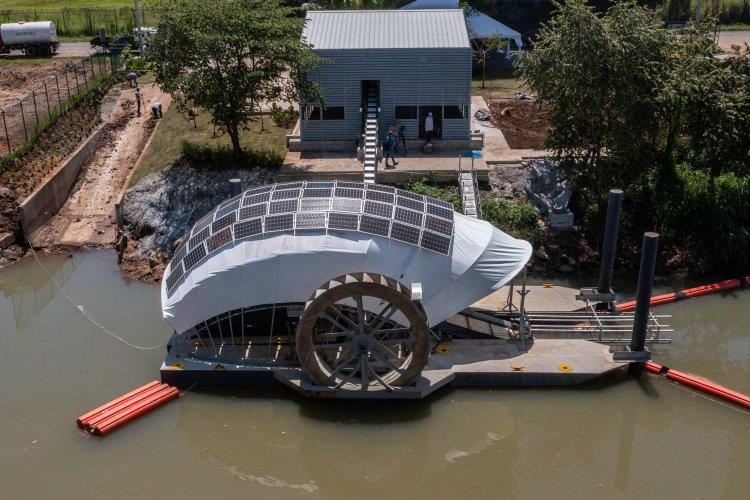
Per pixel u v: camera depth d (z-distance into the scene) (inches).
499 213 1428.4
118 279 1412.4
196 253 1108.5
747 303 1320.1
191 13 1482.5
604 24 1378.0
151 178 1592.0
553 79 1407.5
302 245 1069.1
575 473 949.8
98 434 984.9
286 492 925.2
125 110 1977.1
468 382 1067.3
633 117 1398.9
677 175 1488.7
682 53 1441.9
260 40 1471.5
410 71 1576.0
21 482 913.5
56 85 2081.7
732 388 1090.1
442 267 1088.2
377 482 946.1
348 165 1542.8
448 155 1584.6
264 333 1144.2
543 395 1063.6
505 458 976.9
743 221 1450.5
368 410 1045.2
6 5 3346.5
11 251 1489.9
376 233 1078.4
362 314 1011.3
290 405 1054.4
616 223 1179.3
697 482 923.4
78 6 3289.9
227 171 1562.5
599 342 1139.9
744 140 1432.1
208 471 951.6
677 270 1416.1
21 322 1277.1
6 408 1040.8
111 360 1153.4
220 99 1523.1
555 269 1395.2
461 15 1674.5
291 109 1764.3
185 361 1085.1
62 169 1638.8
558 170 1510.8
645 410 1046.4
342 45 1577.3
